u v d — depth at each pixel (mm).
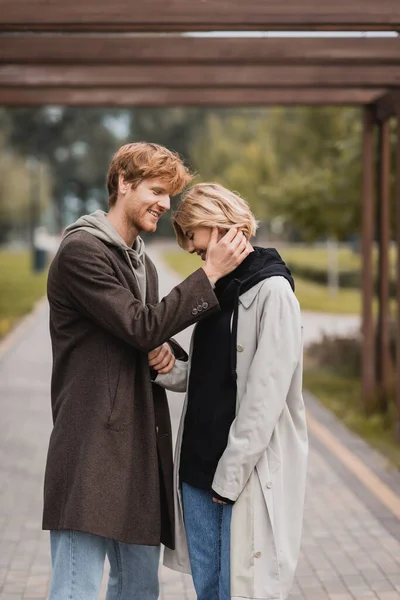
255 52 6977
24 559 5348
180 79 8148
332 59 6914
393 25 5691
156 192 3293
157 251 68188
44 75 8328
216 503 3279
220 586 3242
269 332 3107
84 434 3199
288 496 3236
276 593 3164
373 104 9562
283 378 3104
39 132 73938
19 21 5586
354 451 8391
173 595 4762
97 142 76438
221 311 3246
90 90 9500
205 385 3266
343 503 6605
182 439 3357
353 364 14062
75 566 3232
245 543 3166
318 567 5211
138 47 6984
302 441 3281
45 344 17312
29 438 9000
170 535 3404
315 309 24062
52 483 3236
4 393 11773
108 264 3225
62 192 78188
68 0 5562
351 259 36812
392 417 9453
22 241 90625
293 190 13094
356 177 12469
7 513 6367
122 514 3195
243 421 3102
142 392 3299
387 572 5121
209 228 3230
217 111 77938
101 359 3238
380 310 10148
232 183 30844
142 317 3123
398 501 6652
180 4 5594
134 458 3277
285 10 5637
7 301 27078
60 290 3271
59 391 3322
